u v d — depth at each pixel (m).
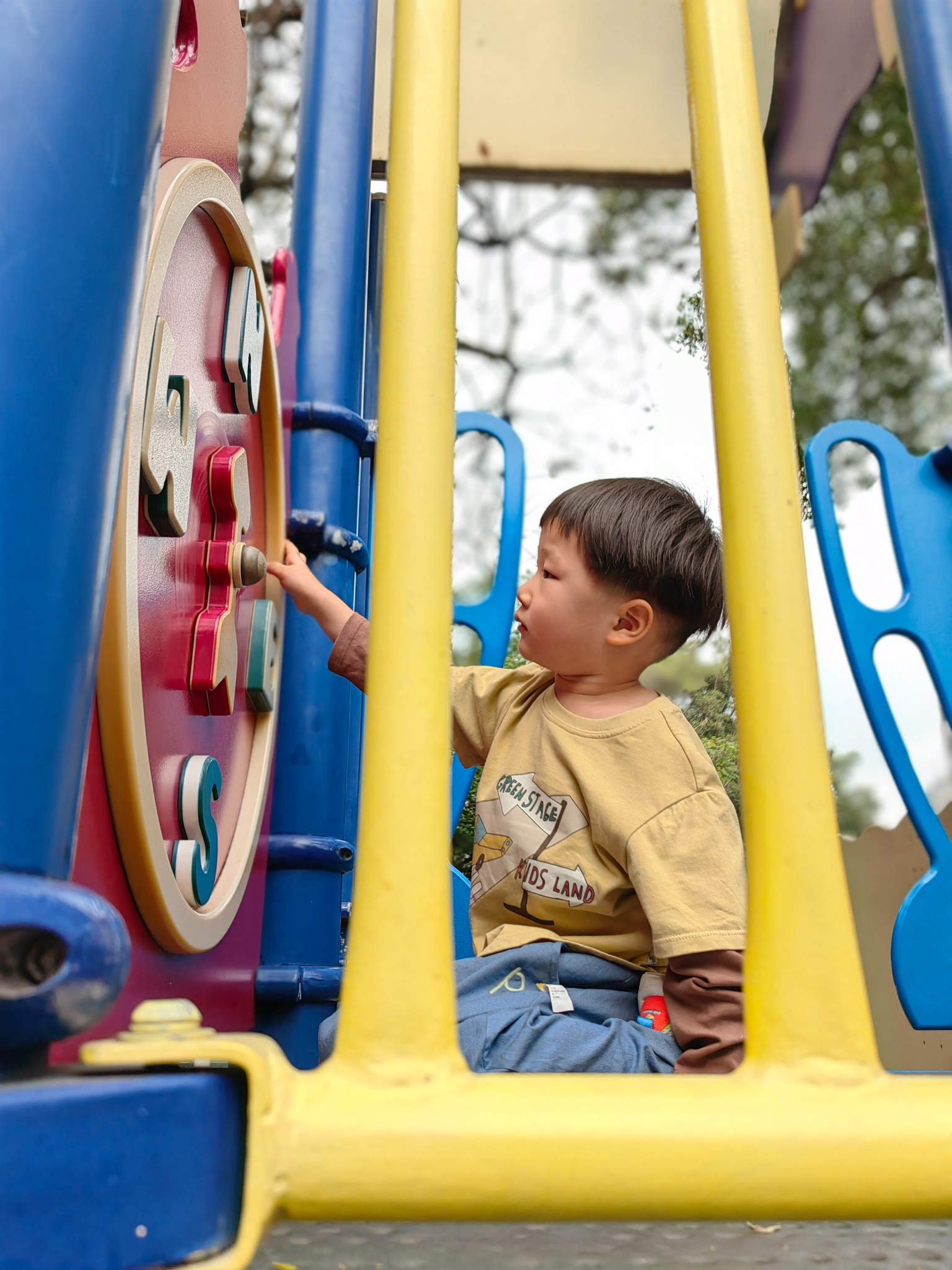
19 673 0.39
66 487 0.41
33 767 0.38
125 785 0.70
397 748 0.43
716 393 0.52
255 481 1.22
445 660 0.45
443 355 0.49
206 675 0.89
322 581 1.44
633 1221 0.37
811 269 4.15
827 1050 0.41
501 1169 0.36
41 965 0.37
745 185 0.54
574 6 2.14
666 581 1.18
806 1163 0.38
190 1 0.89
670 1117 0.38
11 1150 0.33
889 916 2.30
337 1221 0.36
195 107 0.92
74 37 0.46
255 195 3.37
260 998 1.21
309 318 1.56
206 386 0.98
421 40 0.53
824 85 2.17
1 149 0.43
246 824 1.11
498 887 1.08
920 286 4.07
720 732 1.61
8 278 0.42
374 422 1.77
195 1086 0.37
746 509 0.49
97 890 0.69
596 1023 0.97
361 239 1.65
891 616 1.37
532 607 1.20
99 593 0.43
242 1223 0.35
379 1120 0.37
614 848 1.02
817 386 4.14
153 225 0.76
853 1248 0.59
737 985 0.90
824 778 0.45
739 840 1.01
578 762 1.08
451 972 0.41
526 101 2.30
